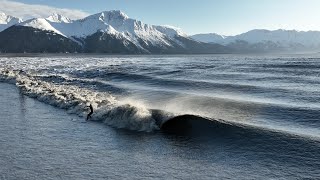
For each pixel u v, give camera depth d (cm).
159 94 4219
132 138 2320
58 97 3781
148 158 1922
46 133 2455
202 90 4566
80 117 3025
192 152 2014
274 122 2625
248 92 4216
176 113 2661
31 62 12850
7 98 4178
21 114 3155
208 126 2431
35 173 1700
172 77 6272
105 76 6656
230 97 3875
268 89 4328
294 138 2100
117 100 3766
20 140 2275
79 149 2083
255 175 1658
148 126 2534
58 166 1794
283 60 13188
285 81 5253
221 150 2038
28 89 4694
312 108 2964
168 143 2194
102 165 1812
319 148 1923
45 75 7000
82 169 1756
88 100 3522
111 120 2736
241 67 8631
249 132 2266
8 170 1739
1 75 7025
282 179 1602
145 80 5825
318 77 5697
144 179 1634
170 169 1756
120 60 15175
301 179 1594
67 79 6078
